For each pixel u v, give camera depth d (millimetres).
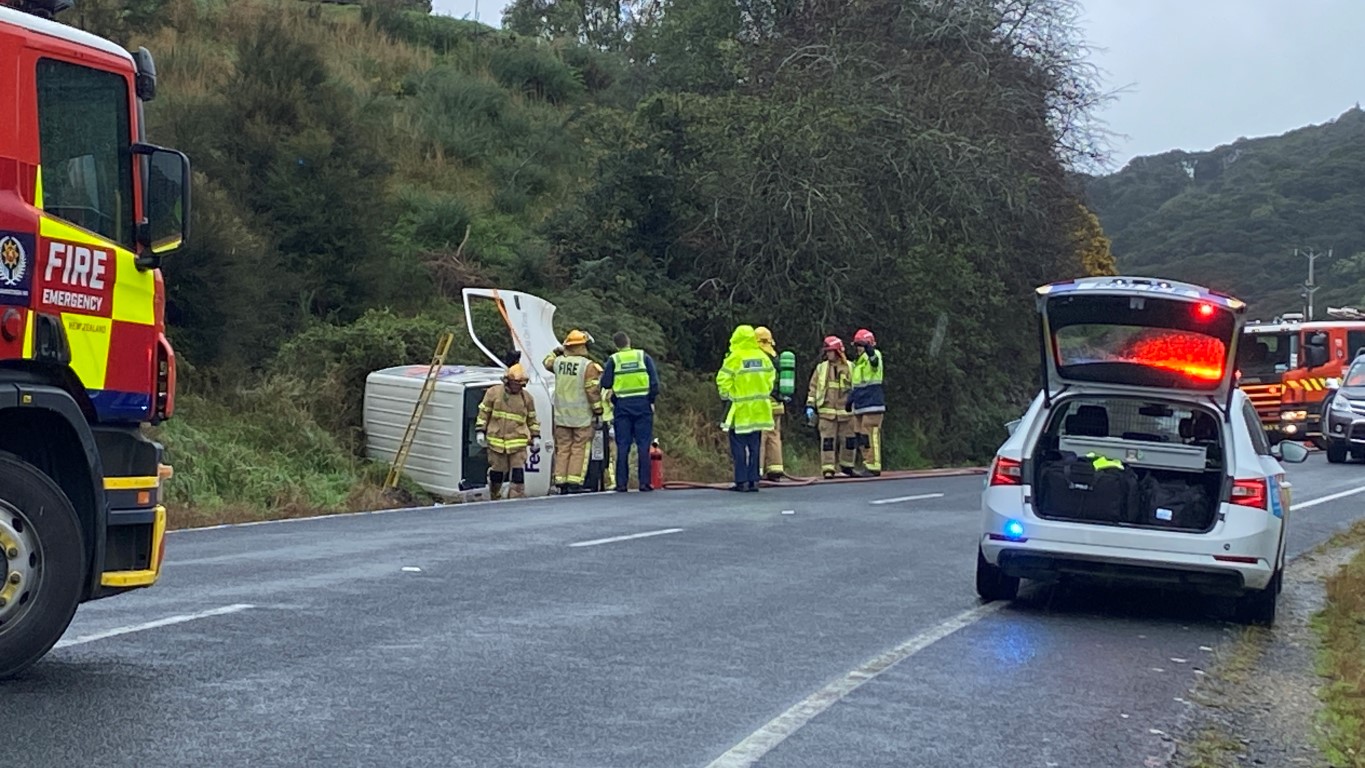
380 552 11523
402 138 31406
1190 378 9734
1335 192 78500
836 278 27234
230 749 5621
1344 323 34219
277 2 37344
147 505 7230
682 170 27781
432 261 24922
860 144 27875
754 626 8688
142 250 7238
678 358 27094
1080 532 9484
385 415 19188
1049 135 32281
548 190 31984
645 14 40219
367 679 6891
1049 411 10055
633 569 10891
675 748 5891
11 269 6590
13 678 6738
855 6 30625
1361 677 7848
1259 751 6441
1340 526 16453
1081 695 7273
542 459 18828
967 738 6262
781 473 21188
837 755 5887
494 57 38875
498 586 9844
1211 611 10375
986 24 31375
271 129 21953
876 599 9930
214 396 18500
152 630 7949
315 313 22078
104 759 5426
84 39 6992
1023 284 32156
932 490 19969
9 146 6629
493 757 5648
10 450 6906
